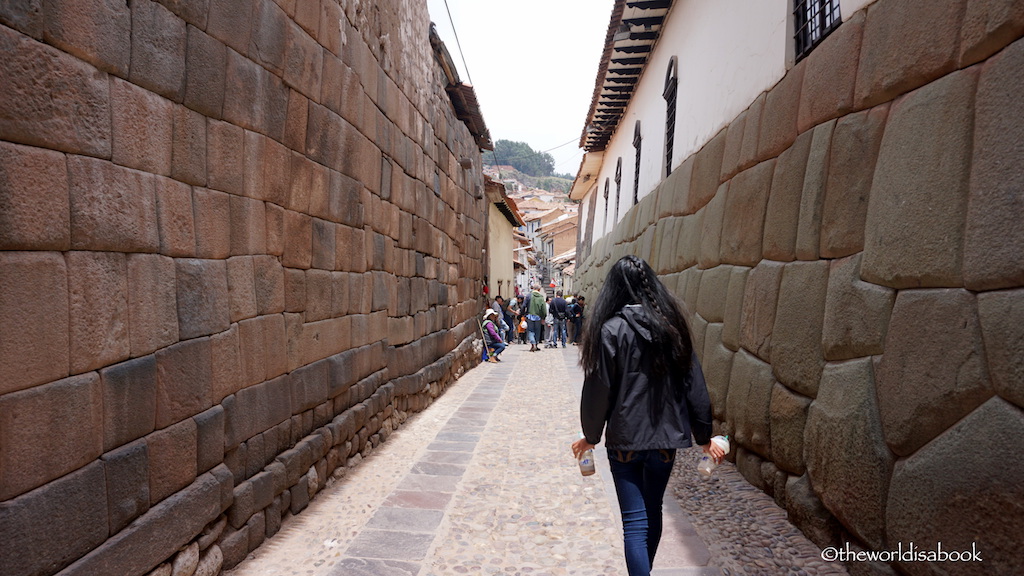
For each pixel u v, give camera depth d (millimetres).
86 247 2062
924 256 2410
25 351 1827
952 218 2273
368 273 5141
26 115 1819
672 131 9133
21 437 1811
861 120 3127
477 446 5441
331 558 3113
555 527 3549
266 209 3365
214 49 2814
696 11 7527
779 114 4379
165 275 2486
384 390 5590
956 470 2061
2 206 1744
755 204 4617
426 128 7285
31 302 1847
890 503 2439
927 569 2180
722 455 2455
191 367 2662
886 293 2672
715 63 6500
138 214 2309
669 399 2389
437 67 7914
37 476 1870
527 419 6641
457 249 9781
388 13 5566
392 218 5852
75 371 2025
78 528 2008
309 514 3715
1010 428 1869
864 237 2949
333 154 4293
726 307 4988
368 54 5004
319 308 4113
